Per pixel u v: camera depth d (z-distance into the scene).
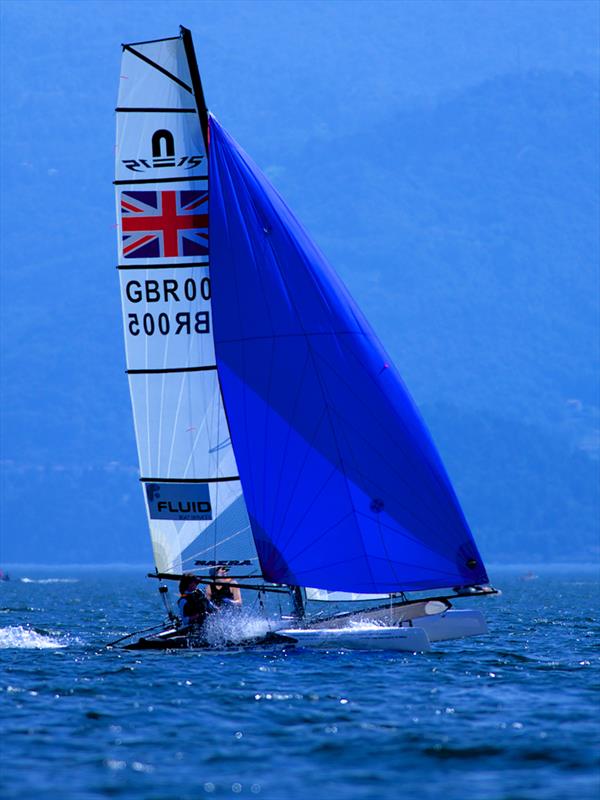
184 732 73.56
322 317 101.56
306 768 65.50
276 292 101.94
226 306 102.38
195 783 62.47
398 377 101.12
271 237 102.81
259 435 101.62
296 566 101.06
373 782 62.88
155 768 65.31
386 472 100.00
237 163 103.81
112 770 64.88
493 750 69.19
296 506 101.06
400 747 69.88
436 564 99.56
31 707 81.06
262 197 103.50
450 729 74.25
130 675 93.25
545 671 97.94
